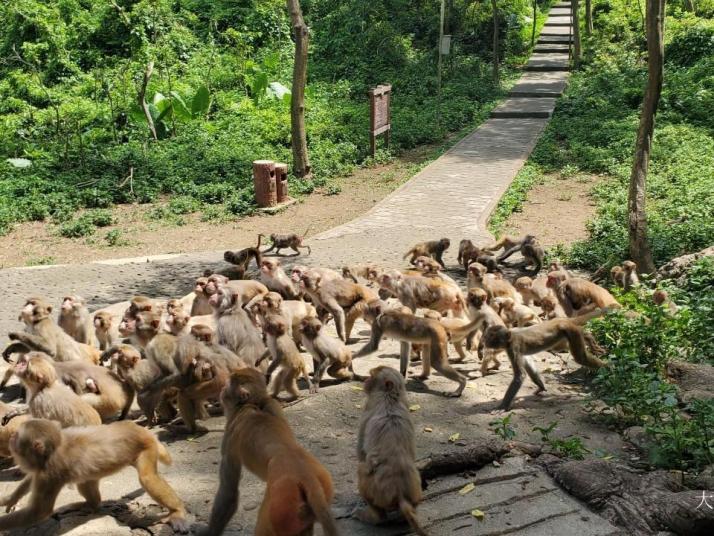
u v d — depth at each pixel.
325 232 21.58
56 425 6.35
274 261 13.71
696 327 11.39
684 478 7.74
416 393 9.98
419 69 43.00
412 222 22.14
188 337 8.82
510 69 46.19
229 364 8.90
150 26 38.94
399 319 10.02
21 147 29.67
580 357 9.95
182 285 17.27
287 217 24.03
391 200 24.45
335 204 25.25
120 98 33.62
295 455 5.88
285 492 5.49
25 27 38.19
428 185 25.97
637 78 39.41
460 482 7.60
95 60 37.78
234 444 6.29
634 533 6.91
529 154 29.95
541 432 8.82
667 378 10.25
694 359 11.00
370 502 6.74
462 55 46.28
